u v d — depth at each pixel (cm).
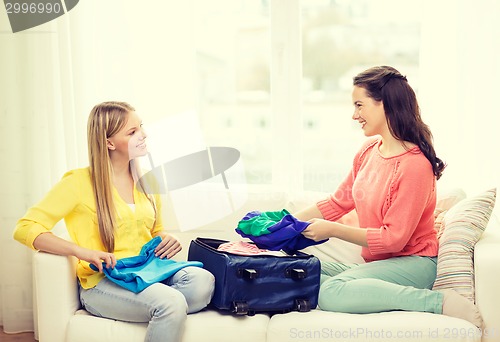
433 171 258
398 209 253
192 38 313
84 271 254
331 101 321
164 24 312
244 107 323
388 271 255
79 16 302
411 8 312
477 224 255
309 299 250
